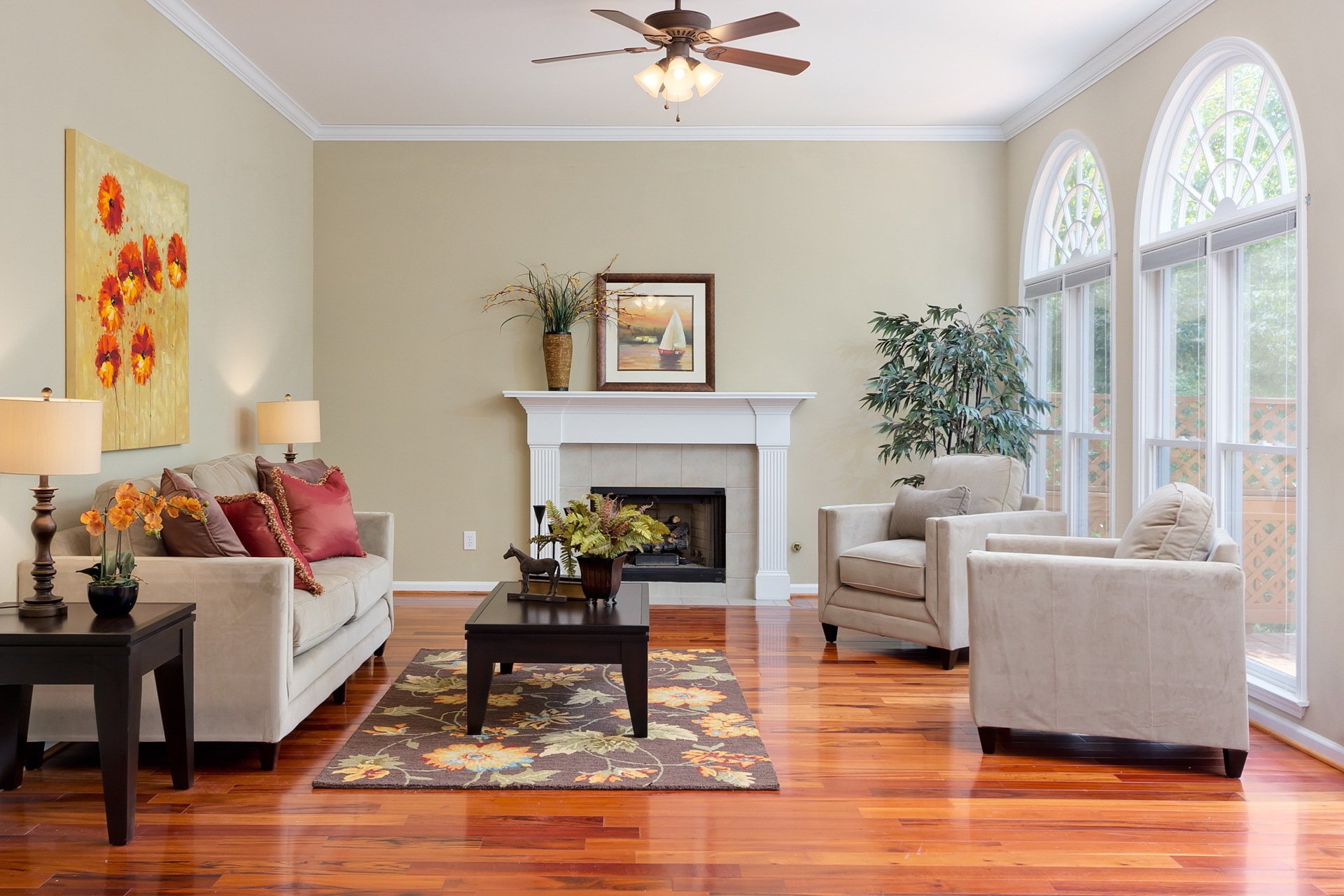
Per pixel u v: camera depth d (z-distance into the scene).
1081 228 5.61
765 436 6.43
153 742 3.30
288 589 3.20
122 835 2.63
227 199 5.08
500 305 6.47
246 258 5.32
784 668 4.62
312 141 6.40
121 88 3.99
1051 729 3.37
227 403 5.09
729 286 6.50
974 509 5.04
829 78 5.41
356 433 6.47
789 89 5.62
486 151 6.45
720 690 4.23
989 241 6.51
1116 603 3.29
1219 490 4.22
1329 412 3.44
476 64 5.21
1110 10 4.49
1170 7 4.43
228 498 3.63
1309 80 3.55
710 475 6.54
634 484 6.52
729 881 2.45
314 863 2.53
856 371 6.52
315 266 6.44
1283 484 3.79
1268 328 3.90
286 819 2.81
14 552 3.32
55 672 2.62
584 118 6.22
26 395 3.37
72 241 3.58
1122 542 3.56
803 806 2.94
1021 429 5.79
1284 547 3.80
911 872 2.51
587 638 3.52
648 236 6.48
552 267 6.48
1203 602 3.21
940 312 6.08
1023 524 4.86
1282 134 3.80
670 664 4.69
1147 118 4.73
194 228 4.68
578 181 6.46
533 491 6.41
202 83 4.75
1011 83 5.54
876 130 6.45
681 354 6.48
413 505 6.49
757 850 2.63
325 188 6.43
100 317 3.76
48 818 2.80
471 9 4.47
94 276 3.72
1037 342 6.16
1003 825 2.81
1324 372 3.47
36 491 2.86
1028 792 3.07
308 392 6.37
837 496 6.54
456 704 3.96
